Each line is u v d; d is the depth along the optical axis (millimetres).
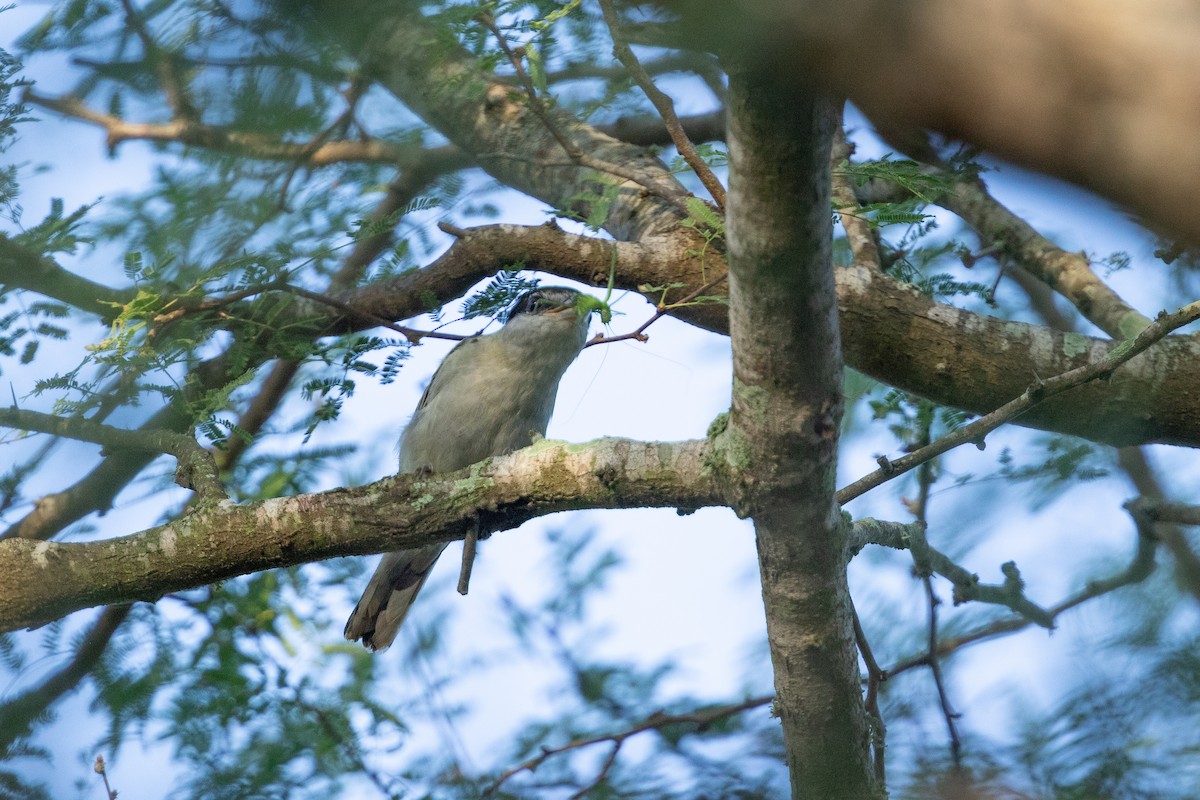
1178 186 1639
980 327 9594
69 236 9258
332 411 10445
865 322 9594
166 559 8789
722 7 1965
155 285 8953
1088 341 9508
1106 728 9000
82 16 7684
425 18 6816
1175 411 9188
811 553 7398
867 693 9500
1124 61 1649
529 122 11438
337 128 8820
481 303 10125
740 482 7211
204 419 9891
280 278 9547
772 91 4859
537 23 7770
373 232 9422
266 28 5031
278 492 12219
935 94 1784
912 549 9188
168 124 8641
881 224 8820
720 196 8047
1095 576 10930
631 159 11570
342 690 11547
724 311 9844
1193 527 10789
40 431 10367
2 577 8727
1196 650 9422
